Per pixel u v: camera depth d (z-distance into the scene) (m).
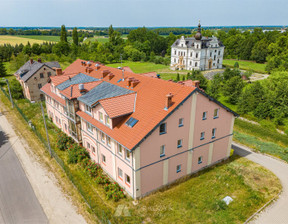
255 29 154.25
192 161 28.23
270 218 22.23
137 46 141.50
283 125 46.38
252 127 43.25
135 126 23.55
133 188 23.78
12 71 92.94
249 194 25.53
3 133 40.28
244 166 31.17
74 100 30.78
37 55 115.00
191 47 96.31
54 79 37.50
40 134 37.00
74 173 28.80
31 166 30.61
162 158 24.73
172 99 24.20
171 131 24.28
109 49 139.62
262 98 49.69
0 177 28.53
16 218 22.44
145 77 30.28
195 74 66.81
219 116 29.02
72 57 117.25
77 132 32.59
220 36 158.38
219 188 26.39
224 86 59.06
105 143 27.09
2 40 174.50
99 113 26.92
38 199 24.77
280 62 88.75
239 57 130.88
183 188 26.27
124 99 26.45
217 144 30.59
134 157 22.14
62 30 132.12
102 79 36.09
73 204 23.94
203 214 22.55
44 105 53.69
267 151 35.22
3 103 55.84
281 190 26.41
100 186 26.41
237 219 22.06
